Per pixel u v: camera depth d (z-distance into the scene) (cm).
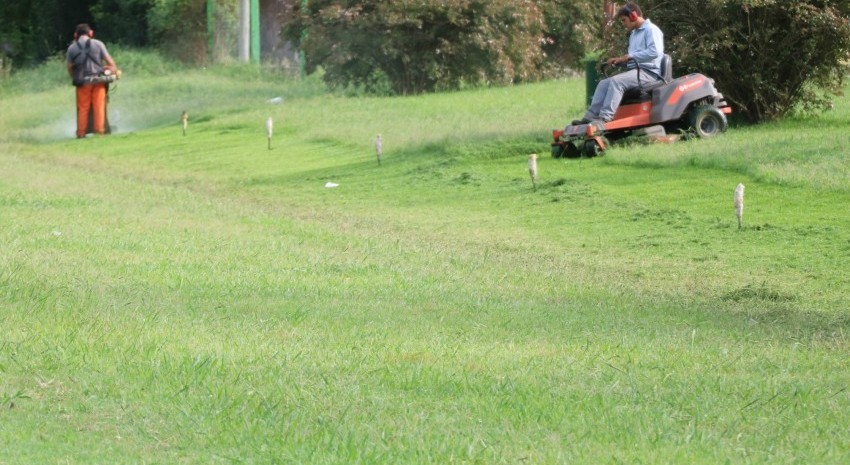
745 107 5900
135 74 11694
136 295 2731
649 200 4272
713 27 5809
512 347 2245
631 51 5353
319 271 3192
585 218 4100
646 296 2950
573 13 9838
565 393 1869
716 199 4203
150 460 1512
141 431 1630
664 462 1533
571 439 1627
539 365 2067
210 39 12206
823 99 6078
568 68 9981
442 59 8869
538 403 1797
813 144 4897
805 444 1633
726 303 2872
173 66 12062
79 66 7950
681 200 4234
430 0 8656
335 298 2794
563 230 3944
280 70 11244
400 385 1902
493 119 6650
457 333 2395
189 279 2994
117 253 3384
